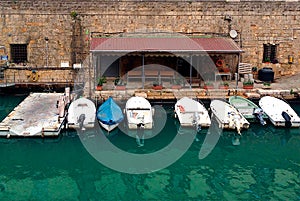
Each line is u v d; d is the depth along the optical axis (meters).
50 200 16.59
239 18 31.59
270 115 24.58
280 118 24.17
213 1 31.22
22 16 30.33
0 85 28.95
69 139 22.22
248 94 27.41
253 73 32.16
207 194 17.20
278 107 25.48
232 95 27.47
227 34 31.56
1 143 21.56
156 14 31.17
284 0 31.52
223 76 30.92
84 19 30.83
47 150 21.02
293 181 18.41
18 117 23.95
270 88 28.84
